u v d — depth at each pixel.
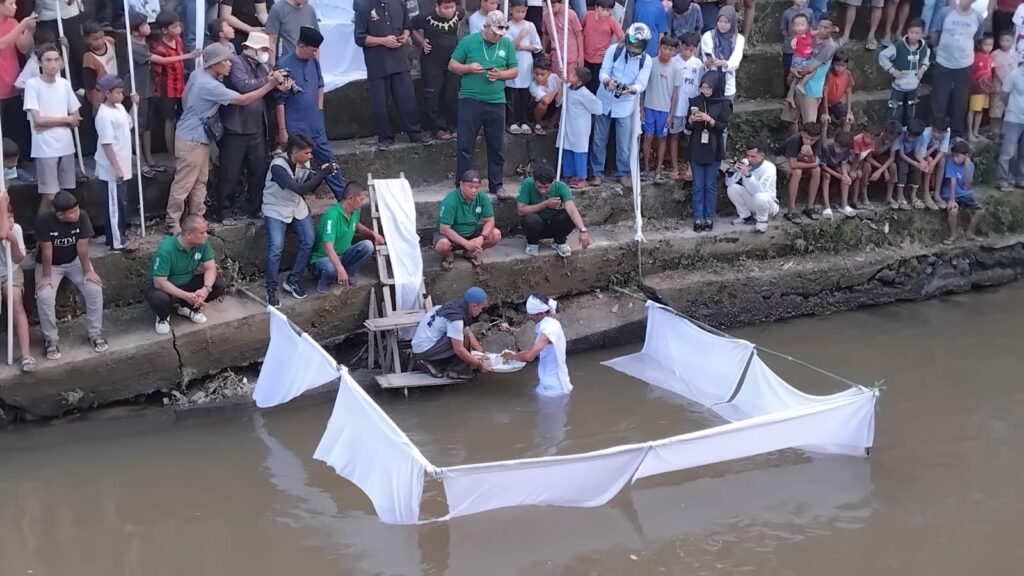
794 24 11.31
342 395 7.16
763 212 10.62
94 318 8.10
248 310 8.76
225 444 7.90
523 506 7.04
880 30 12.63
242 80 8.91
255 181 9.23
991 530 7.01
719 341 8.70
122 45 9.26
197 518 6.94
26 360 7.84
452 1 10.20
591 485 6.79
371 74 10.09
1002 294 11.33
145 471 7.47
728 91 10.35
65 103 8.41
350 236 9.13
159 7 9.59
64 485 7.25
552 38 10.53
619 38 10.85
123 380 8.23
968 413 8.59
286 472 7.54
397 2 9.94
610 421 8.38
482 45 9.63
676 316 9.09
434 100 10.49
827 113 11.48
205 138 8.85
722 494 7.42
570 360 9.53
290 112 9.32
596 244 10.09
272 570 6.40
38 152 8.30
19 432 7.91
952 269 11.32
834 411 7.52
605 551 6.70
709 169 10.48
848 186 11.05
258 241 9.31
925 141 11.16
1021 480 7.61
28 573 6.32
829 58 11.17
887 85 12.55
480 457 7.74
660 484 7.55
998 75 11.86
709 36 10.47
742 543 6.82
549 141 10.98
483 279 9.66
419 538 6.77
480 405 8.62
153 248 8.86
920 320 10.59
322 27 10.41
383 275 9.19
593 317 9.83
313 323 9.02
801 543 6.84
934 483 7.56
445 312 8.61
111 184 8.52
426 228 9.98
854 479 7.62
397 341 9.01
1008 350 9.81
